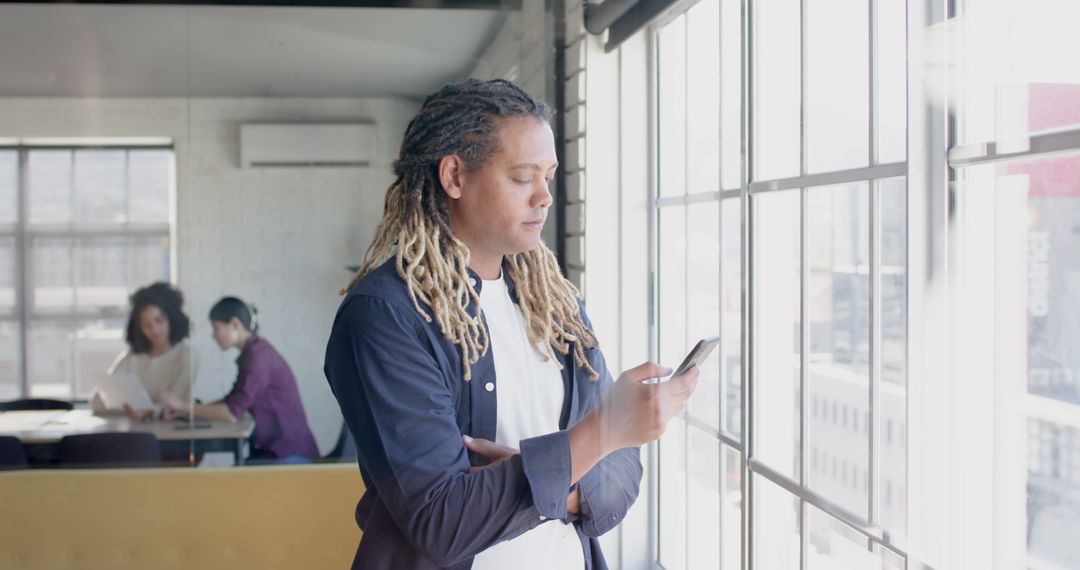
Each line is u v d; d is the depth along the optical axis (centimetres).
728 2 133
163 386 356
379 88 343
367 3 325
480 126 95
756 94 132
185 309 364
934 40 117
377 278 94
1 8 350
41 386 382
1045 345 113
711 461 132
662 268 129
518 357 98
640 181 131
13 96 370
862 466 132
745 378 134
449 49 223
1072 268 109
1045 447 116
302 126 353
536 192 97
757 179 134
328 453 207
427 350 92
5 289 391
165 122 368
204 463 262
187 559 190
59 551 190
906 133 120
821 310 136
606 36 133
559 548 97
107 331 383
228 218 366
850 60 129
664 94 132
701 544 132
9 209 394
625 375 98
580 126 131
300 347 358
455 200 96
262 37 348
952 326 120
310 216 361
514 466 90
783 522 137
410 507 89
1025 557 120
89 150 381
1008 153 110
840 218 133
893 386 128
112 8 353
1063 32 105
